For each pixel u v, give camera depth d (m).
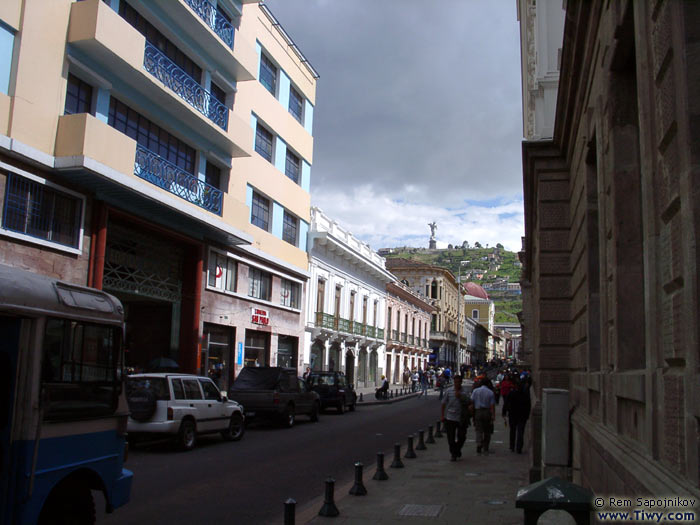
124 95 19.55
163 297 22.41
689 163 2.86
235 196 26.58
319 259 37.22
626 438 4.64
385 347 54.25
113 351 6.71
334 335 39.84
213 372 24.91
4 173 15.38
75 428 5.96
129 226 20.72
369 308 48.91
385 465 12.58
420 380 48.72
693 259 2.82
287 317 32.25
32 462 5.35
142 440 14.03
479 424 14.42
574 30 7.66
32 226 16.19
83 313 6.17
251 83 28.12
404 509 8.25
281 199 31.23
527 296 32.91
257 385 20.75
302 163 34.44
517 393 14.72
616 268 5.33
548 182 12.05
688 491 2.74
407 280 79.56
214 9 23.58
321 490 10.01
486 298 137.38
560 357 11.59
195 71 23.83
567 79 9.02
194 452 14.10
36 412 5.43
